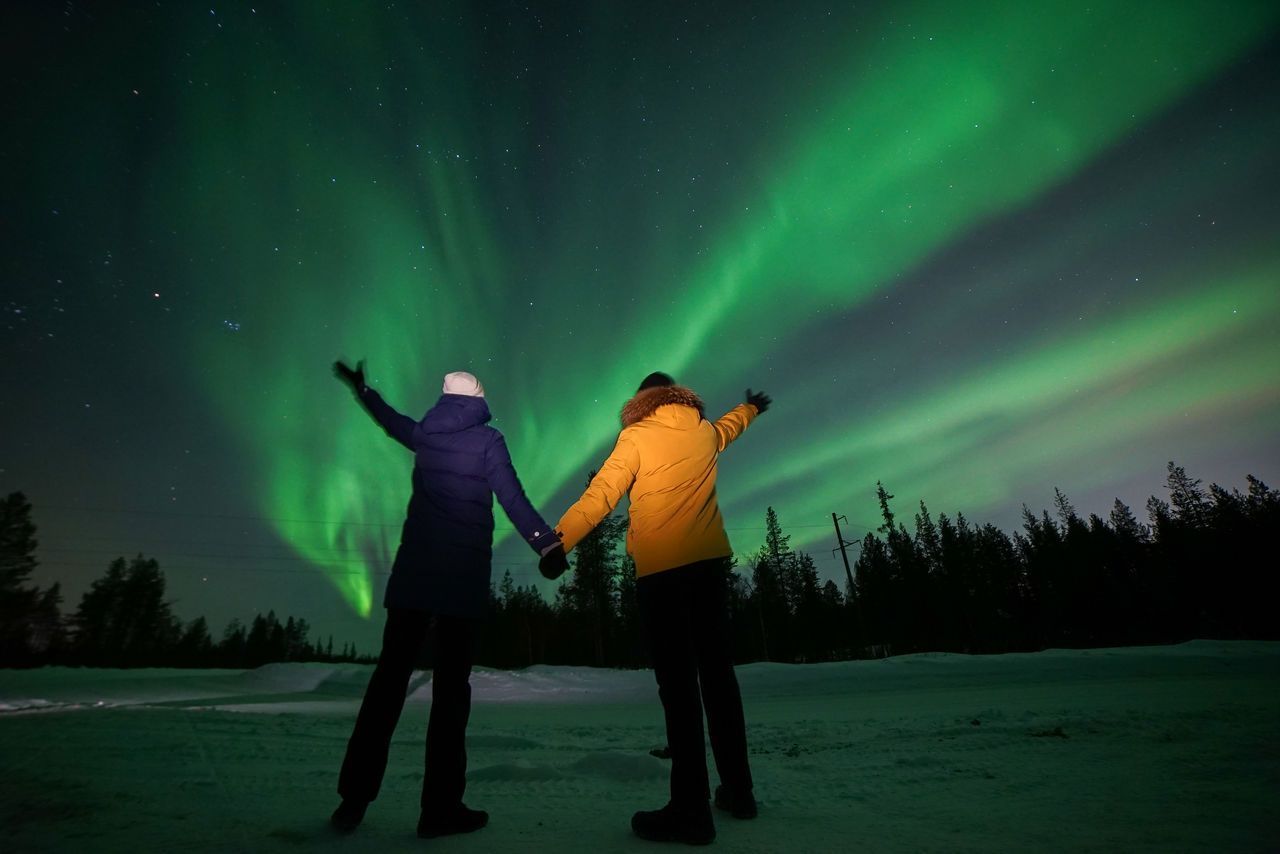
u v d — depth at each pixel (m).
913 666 15.27
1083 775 2.33
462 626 1.89
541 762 3.36
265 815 1.92
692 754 1.64
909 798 2.12
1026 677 11.90
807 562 52.00
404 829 1.76
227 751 3.66
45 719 5.36
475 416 2.17
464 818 1.71
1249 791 1.92
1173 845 1.41
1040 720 4.09
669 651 1.79
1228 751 2.56
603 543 35.84
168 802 2.08
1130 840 1.46
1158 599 42.94
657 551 1.92
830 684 13.19
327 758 3.52
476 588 1.93
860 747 3.72
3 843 1.57
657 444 2.06
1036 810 1.83
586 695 13.64
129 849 1.52
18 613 40.56
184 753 3.49
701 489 2.03
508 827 1.78
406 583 1.87
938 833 1.61
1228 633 39.22
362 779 1.71
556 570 1.97
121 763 3.01
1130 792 2.00
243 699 10.23
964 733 3.93
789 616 50.03
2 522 40.19
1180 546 45.41
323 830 1.70
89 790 2.18
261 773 2.87
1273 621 38.25
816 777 2.67
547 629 50.34
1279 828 1.51
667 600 1.87
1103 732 3.37
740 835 1.64
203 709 7.06
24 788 2.19
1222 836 1.46
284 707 8.32
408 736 4.98
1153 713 3.81
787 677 14.86
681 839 1.56
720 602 1.98
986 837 1.55
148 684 12.13
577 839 1.63
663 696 1.76
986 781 2.35
